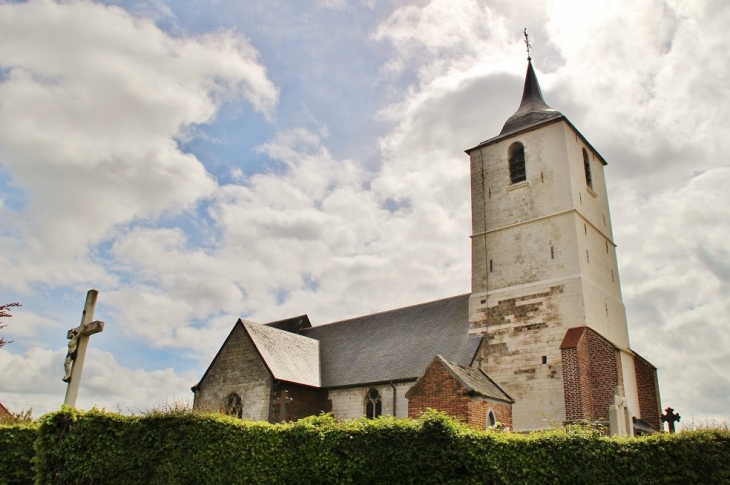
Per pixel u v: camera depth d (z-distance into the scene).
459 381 24.17
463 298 37.12
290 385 33.50
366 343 38.53
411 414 25.06
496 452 15.09
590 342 29.58
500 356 31.97
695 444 14.43
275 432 16.25
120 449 16.66
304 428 16.05
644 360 33.94
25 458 18.94
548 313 31.25
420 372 32.06
